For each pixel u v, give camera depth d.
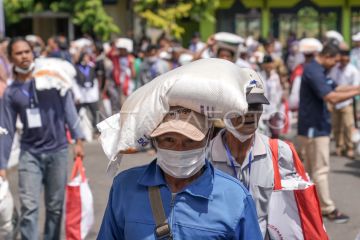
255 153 5.04
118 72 19.33
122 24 34.28
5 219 7.14
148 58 19.20
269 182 5.03
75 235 7.37
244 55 17.16
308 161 9.73
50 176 7.66
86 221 7.43
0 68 10.55
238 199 3.65
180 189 3.69
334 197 11.34
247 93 4.64
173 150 3.57
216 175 3.72
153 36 33.34
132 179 3.81
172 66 19.98
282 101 14.03
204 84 3.51
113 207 3.85
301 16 37.34
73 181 7.49
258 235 3.71
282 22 37.62
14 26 34.47
